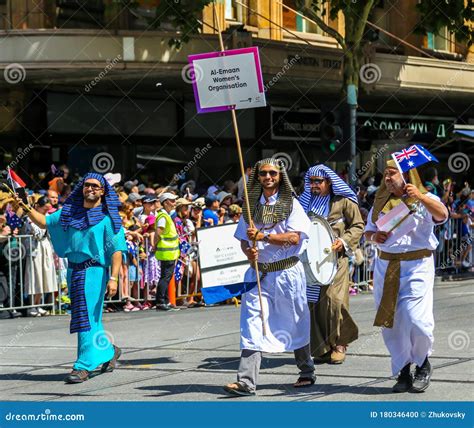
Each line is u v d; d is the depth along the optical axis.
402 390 9.42
